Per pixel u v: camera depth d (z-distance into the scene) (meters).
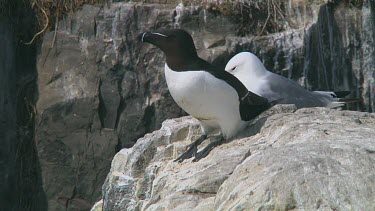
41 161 15.22
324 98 12.08
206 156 8.18
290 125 7.78
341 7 15.88
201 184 6.90
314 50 15.29
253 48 15.05
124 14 15.17
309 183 5.71
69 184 15.18
